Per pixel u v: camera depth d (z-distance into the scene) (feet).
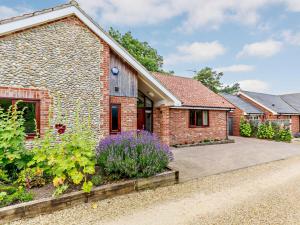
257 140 64.08
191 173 25.96
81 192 16.24
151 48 105.29
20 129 17.89
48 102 25.68
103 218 14.39
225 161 33.22
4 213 13.29
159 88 36.29
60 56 26.63
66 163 16.40
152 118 44.98
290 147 50.52
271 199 18.11
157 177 20.56
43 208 14.62
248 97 88.63
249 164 31.60
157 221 14.15
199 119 53.88
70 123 27.14
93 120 29.04
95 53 29.48
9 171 18.44
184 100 50.78
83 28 28.50
